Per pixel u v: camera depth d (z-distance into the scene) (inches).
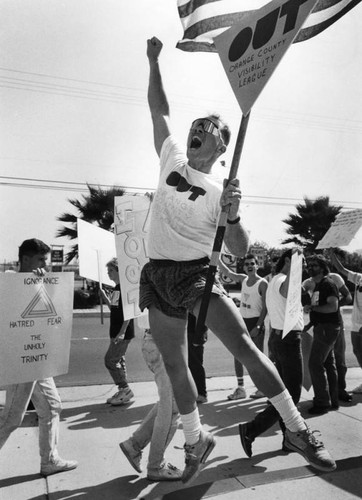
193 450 96.4
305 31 104.2
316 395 201.5
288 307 131.9
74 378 275.7
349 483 124.1
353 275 224.2
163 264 98.9
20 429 169.6
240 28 92.4
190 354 215.9
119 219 156.3
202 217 96.9
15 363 124.6
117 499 119.3
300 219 1053.8
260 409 204.7
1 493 121.9
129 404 209.8
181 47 120.1
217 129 100.4
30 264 137.1
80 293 927.0
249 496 117.8
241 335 92.4
